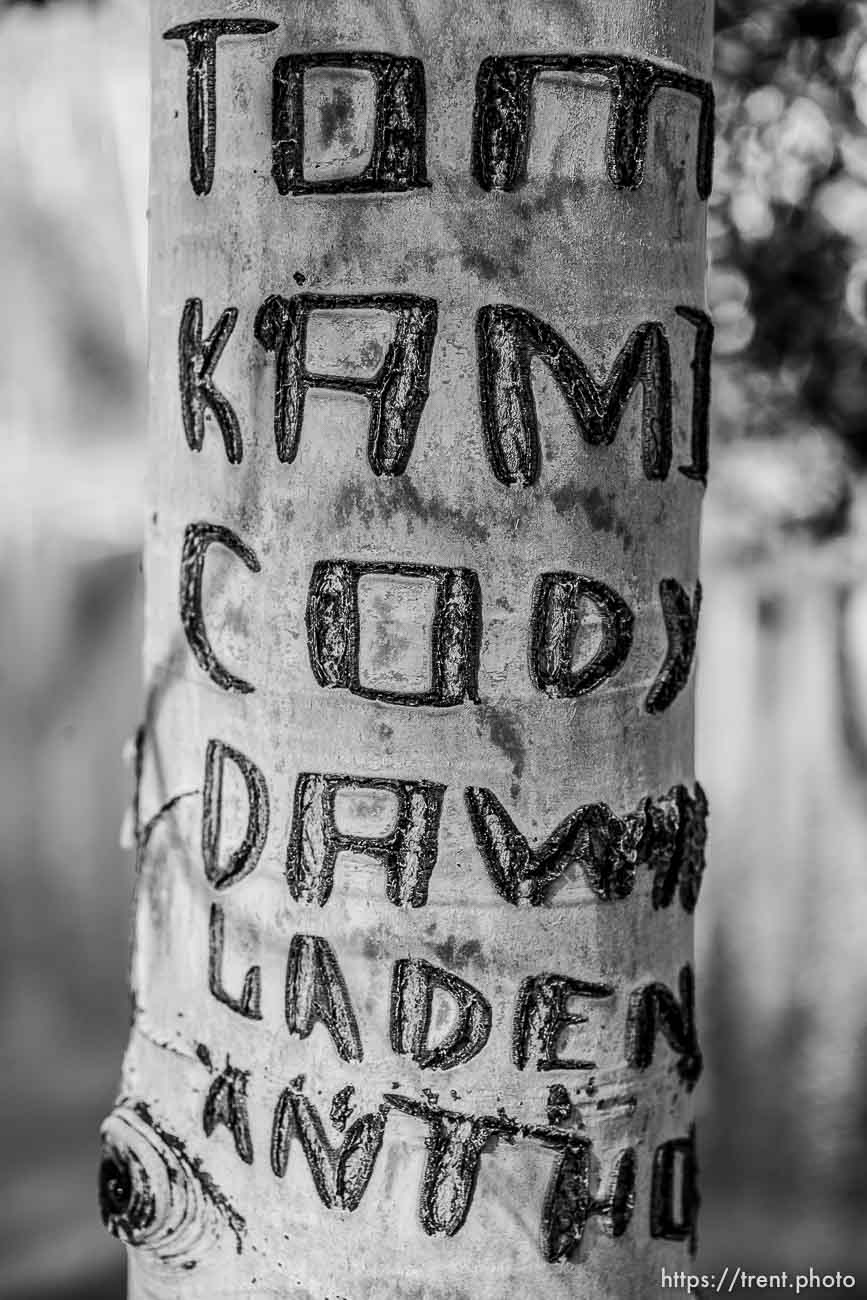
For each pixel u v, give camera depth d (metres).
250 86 1.20
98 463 17.19
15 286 16.39
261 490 1.22
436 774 1.20
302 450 1.20
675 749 1.30
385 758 1.20
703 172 1.28
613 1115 1.28
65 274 16.16
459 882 1.21
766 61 3.01
